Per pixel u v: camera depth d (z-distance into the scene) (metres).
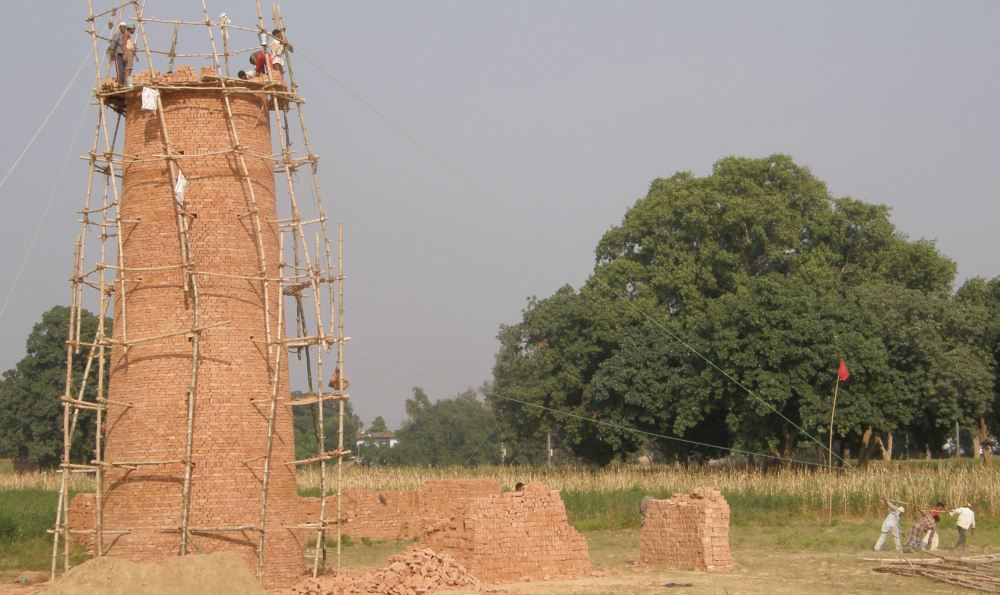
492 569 25.23
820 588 24.08
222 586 20.25
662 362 63.25
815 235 74.06
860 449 61.84
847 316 58.91
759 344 57.03
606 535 39.66
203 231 24.02
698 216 71.69
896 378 58.22
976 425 61.06
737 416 59.09
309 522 25.27
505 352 73.75
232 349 23.92
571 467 77.00
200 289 23.81
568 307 69.00
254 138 24.95
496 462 132.00
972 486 42.62
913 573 25.70
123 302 23.88
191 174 24.14
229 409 23.67
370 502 38.12
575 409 67.75
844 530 37.72
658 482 50.28
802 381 56.53
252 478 23.73
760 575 26.41
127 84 24.48
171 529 22.72
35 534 33.84
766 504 43.50
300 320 26.84
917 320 58.84
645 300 69.25
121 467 23.17
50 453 78.56
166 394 23.45
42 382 77.81
